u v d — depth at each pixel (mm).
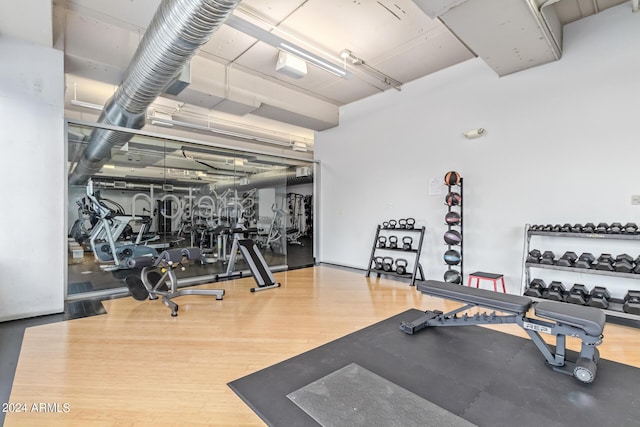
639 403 1801
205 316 3268
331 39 3801
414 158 4953
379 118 5465
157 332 2844
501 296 2516
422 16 3381
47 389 1945
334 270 5750
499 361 2312
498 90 4031
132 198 5387
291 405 1794
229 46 4008
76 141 4008
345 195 6090
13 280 3127
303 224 10398
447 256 4191
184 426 1630
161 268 4090
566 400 1833
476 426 1608
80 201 4375
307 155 10297
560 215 3547
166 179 5777
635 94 3105
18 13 2682
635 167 3111
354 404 1801
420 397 1869
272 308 3541
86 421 1659
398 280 4914
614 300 3131
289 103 5297
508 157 3941
